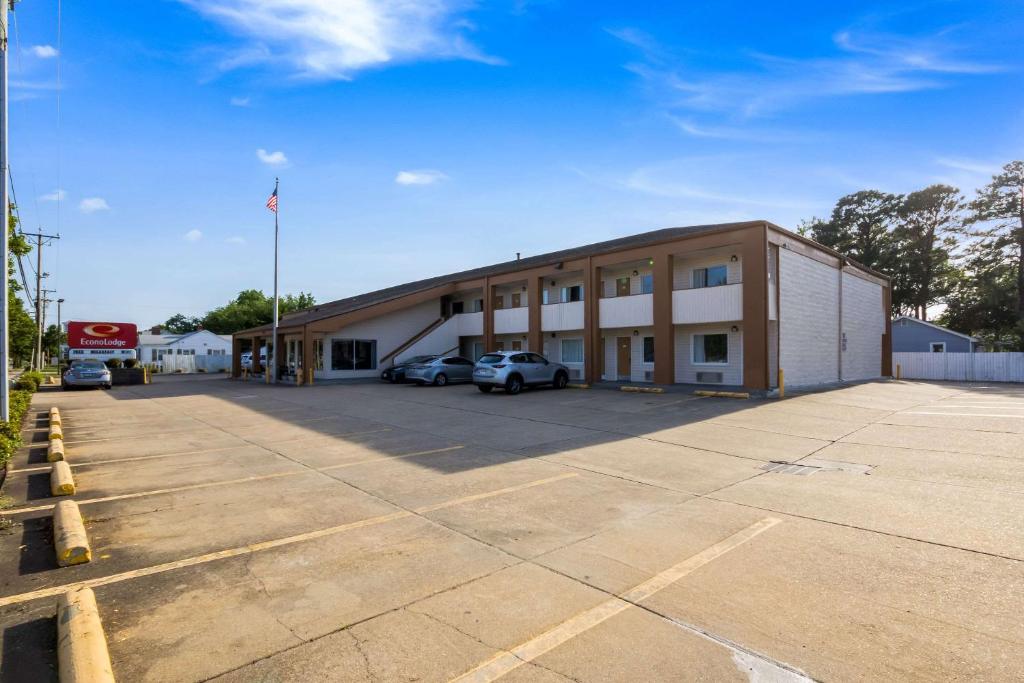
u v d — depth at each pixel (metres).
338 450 9.85
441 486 7.38
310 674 3.14
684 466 8.48
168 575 4.55
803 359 20.22
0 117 10.55
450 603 4.04
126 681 3.07
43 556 4.96
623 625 3.71
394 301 28.72
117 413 15.87
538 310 25.23
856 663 3.22
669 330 19.80
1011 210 37.88
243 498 6.83
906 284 44.59
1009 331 37.62
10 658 3.31
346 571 4.62
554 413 14.30
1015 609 3.84
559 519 5.98
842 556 4.86
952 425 11.49
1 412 10.34
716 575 4.50
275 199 28.92
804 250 20.55
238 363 38.06
